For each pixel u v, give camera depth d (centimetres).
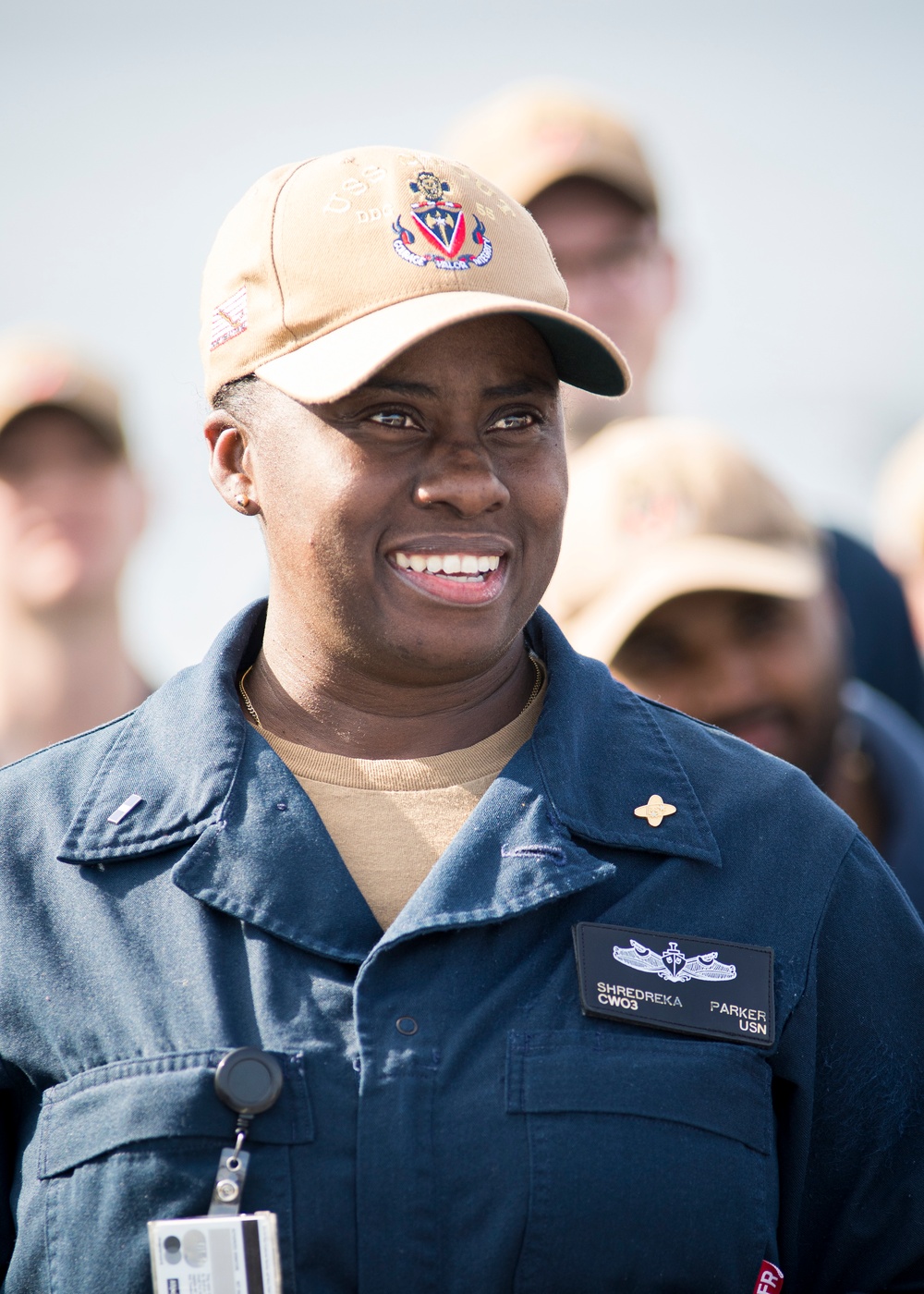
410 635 388
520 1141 363
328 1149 364
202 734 412
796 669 679
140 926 392
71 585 799
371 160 403
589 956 381
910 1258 409
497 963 384
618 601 679
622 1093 369
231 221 414
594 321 840
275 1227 354
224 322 408
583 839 401
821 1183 411
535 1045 371
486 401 386
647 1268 363
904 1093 407
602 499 705
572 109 857
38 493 803
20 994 393
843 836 419
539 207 837
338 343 384
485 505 384
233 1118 365
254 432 404
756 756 433
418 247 390
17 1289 381
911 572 1000
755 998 385
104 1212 367
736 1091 378
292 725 422
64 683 804
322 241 392
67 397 807
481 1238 361
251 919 383
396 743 415
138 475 851
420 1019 373
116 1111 371
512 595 398
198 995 378
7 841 413
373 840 401
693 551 677
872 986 408
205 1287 351
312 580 393
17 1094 402
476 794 409
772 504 703
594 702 432
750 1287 375
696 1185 367
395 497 383
